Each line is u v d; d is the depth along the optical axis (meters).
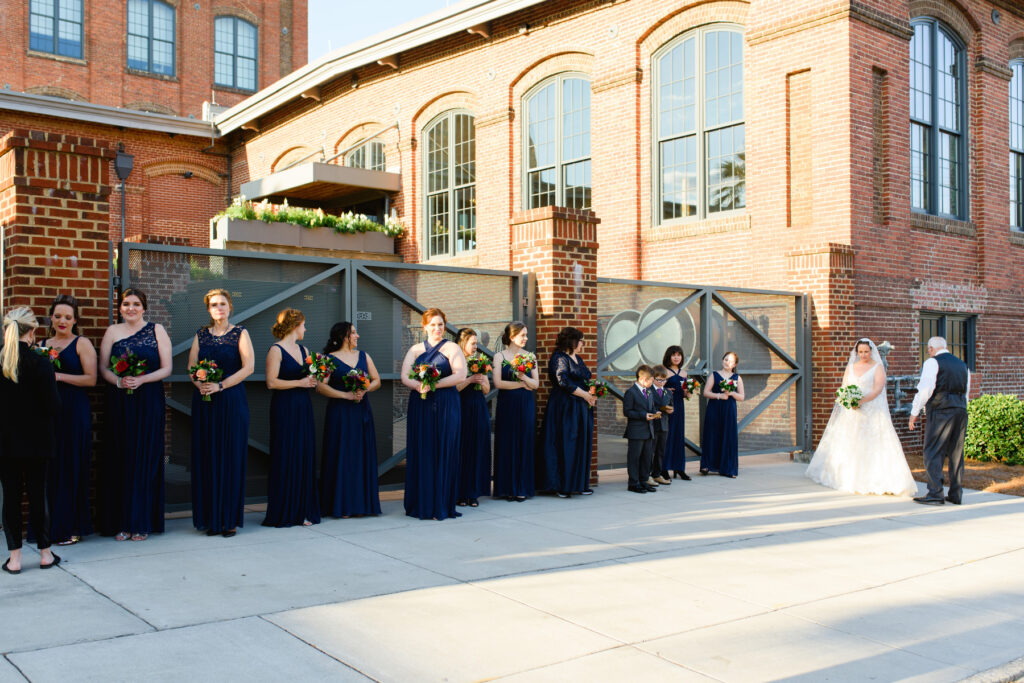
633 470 9.64
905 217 14.07
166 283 7.72
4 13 31.00
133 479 6.79
